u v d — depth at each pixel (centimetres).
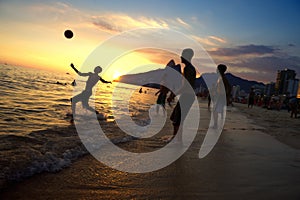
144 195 254
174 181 296
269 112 2052
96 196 244
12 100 1036
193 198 253
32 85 2216
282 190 286
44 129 513
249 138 620
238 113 1445
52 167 304
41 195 236
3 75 3155
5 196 227
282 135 717
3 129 480
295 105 1680
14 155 327
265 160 418
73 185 265
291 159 442
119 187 270
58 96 1482
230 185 292
